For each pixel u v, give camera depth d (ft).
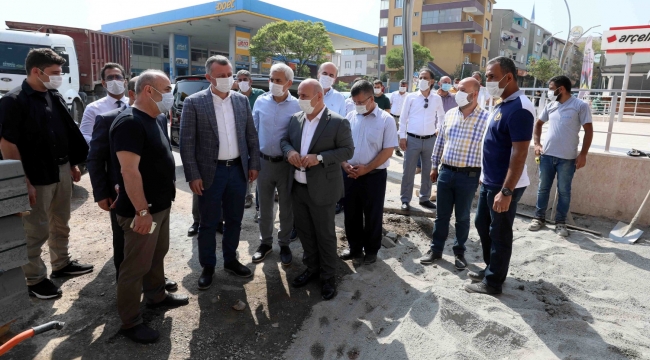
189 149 10.35
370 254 12.61
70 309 9.61
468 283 11.45
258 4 95.86
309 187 10.26
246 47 110.93
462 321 9.07
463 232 12.37
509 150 9.98
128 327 8.61
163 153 8.45
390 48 156.76
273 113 12.07
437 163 13.37
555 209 16.74
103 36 42.63
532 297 10.52
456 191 12.17
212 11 98.22
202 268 11.98
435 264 12.73
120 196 8.16
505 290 10.84
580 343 8.45
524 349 8.37
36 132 9.52
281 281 11.42
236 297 10.51
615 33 34.73
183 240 14.01
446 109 19.22
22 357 7.88
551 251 13.52
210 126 10.39
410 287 11.08
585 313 9.81
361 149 12.05
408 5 27.84
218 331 9.11
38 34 30.40
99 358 8.00
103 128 9.23
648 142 23.00
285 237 12.53
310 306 10.25
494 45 173.06
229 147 10.77
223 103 10.77
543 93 20.63
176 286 10.69
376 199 12.21
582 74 55.62
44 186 9.75
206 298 10.37
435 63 152.35
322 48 95.30
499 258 10.33
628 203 16.51
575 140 14.85
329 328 9.36
